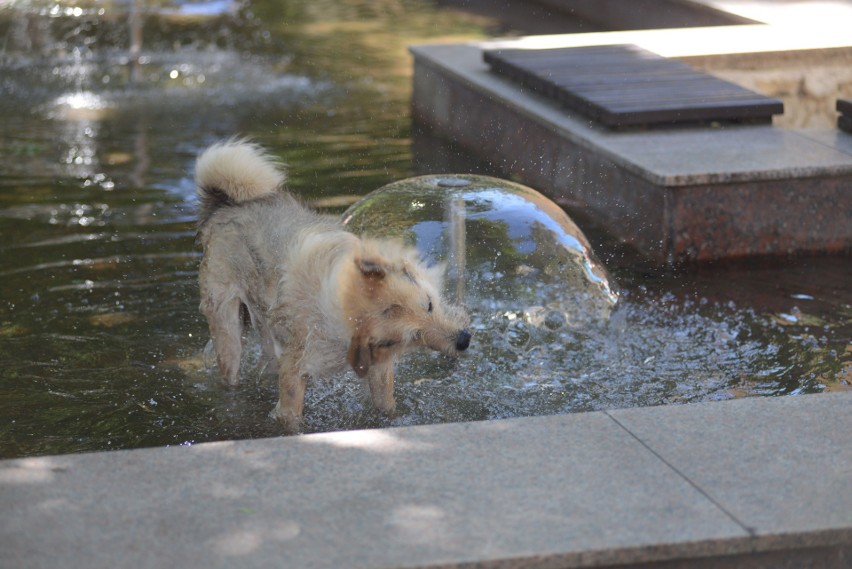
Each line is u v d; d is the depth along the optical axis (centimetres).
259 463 392
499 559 332
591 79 980
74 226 801
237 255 550
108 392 556
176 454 398
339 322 484
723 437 416
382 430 421
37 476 381
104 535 345
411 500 366
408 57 1402
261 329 568
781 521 355
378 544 339
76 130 1054
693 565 347
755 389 564
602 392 562
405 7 1747
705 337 634
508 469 388
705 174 769
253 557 333
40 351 600
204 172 569
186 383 570
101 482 378
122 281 704
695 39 1158
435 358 600
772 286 723
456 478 381
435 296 485
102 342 614
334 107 1173
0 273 710
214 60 1370
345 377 577
